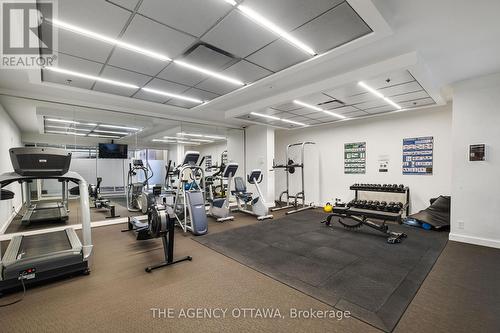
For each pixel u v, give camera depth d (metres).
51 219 4.91
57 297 2.28
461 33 2.66
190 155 4.79
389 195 5.75
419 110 5.60
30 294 2.34
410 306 2.13
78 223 4.97
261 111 5.61
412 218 5.00
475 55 3.15
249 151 8.29
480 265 3.00
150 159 6.66
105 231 4.62
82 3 2.03
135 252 3.49
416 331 1.80
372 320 1.93
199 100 5.04
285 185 8.77
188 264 3.06
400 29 2.59
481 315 2.00
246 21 2.35
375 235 4.32
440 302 2.19
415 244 3.81
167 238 3.36
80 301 2.21
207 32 2.54
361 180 6.63
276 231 4.61
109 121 5.73
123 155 6.23
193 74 3.64
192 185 5.54
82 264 2.71
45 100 4.50
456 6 2.20
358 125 6.68
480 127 3.75
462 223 3.91
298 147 8.27
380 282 2.57
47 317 1.98
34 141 6.24
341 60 3.33
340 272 2.81
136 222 4.38
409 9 2.25
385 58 3.27
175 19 2.30
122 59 3.12
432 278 2.66
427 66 3.44
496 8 2.22
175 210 4.94
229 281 2.60
